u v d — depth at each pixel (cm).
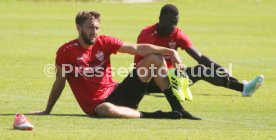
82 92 3097
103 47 3098
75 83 3098
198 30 8700
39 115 3125
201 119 3084
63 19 9825
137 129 2795
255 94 3991
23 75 4703
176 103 3080
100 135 2653
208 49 6688
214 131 2789
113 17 10331
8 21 9400
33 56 5803
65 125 2872
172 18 3541
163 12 3547
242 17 10750
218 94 3994
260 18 10575
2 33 7869
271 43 7312
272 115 3281
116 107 3067
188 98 3081
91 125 2875
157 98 3788
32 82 4384
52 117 3069
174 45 3628
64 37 7544
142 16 10575
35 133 2673
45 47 6531
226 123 3012
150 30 3600
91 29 3028
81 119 3020
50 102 3159
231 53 6362
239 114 3303
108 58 3131
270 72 5091
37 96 3831
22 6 11931
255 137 2678
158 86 3138
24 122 2739
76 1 13000
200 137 2650
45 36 7619
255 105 3597
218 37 7900
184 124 2941
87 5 12406
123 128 2812
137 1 13312
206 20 10175
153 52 3077
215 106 3547
